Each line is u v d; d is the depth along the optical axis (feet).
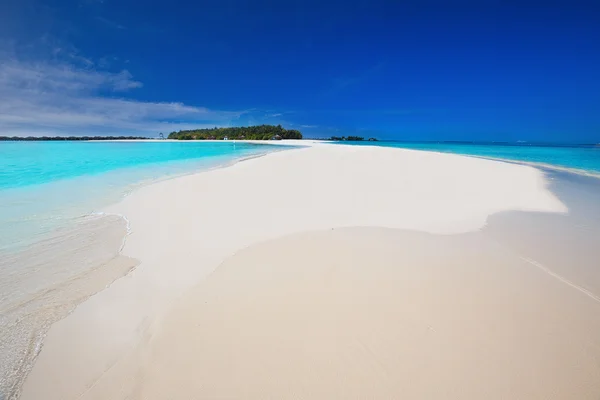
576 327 7.90
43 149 74.08
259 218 16.65
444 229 15.23
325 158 44.65
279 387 6.14
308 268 10.94
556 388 6.11
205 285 9.94
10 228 15.19
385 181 26.89
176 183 26.05
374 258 11.74
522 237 14.28
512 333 7.63
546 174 34.58
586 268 11.22
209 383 6.25
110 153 63.31
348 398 5.90
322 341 7.31
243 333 7.64
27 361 6.97
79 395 6.11
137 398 5.97
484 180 28.40
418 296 9.18
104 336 7.72
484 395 5.94
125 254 12.35
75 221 16.28
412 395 5.94
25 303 9.07
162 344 7.35
